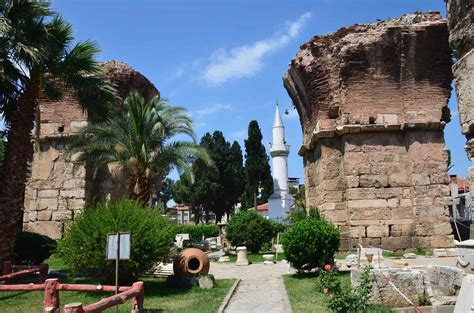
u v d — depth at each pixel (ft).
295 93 78.95
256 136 183.62
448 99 63.21
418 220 59.47
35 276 42.34
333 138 65.21
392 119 62.54
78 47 46.78
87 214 37.37
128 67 79.66
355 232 59.88
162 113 64.69
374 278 25.95
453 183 122.42
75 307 18.35
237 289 39.73
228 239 86.12
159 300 32.53
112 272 34.94
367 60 63.00
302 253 43.96
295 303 30.12
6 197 40.73
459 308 13.56
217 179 175.01
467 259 24.63
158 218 38.52
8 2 41.55
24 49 39.78
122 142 60.34
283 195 182.50
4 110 48.14
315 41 67.05
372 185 61.16
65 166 73.72
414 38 61.31
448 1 18.94
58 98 53.06
